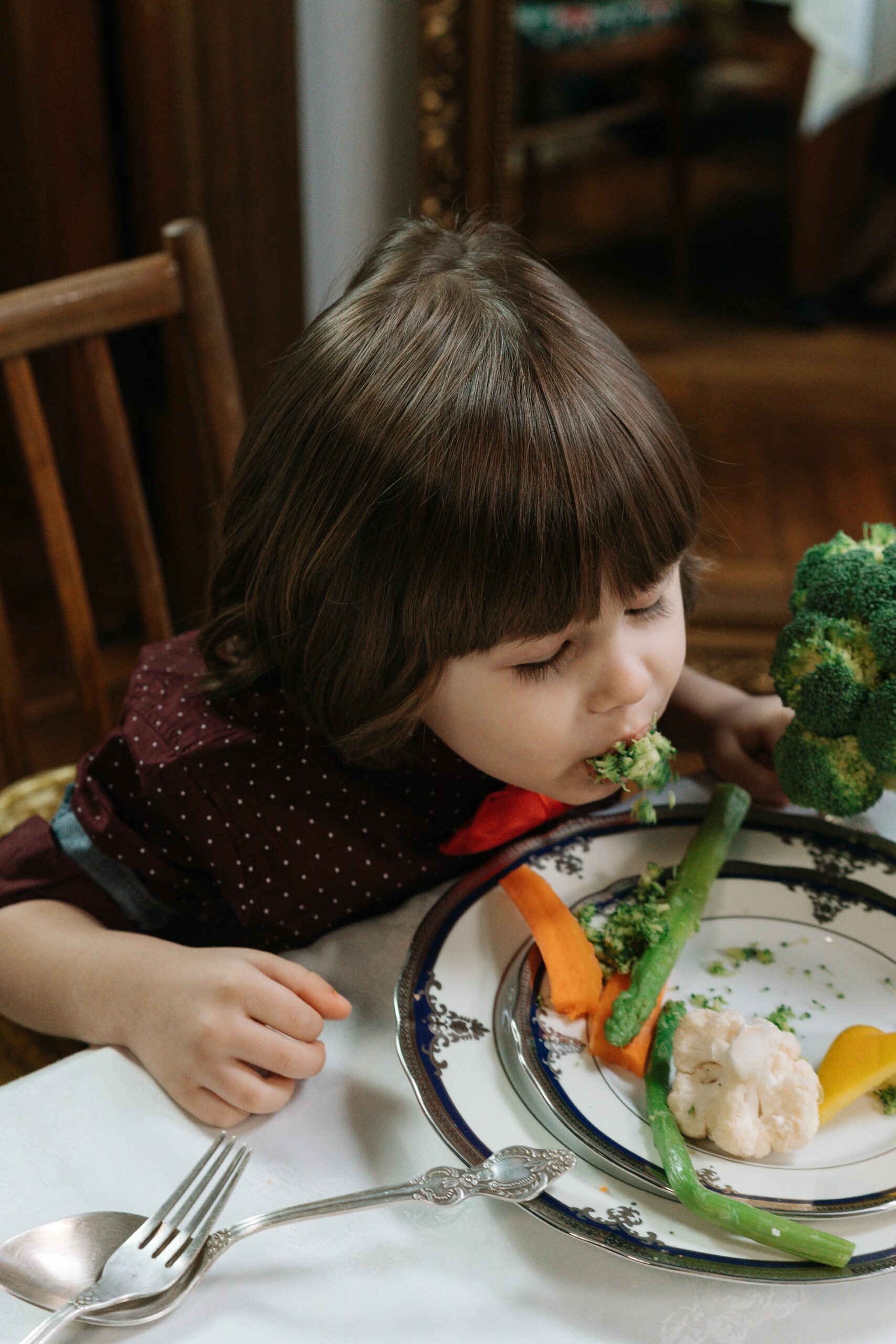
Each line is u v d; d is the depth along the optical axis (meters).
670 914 0.63
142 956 0.61
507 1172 0.49
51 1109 0.55
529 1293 0.46
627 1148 0.52
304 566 0.59
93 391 0.98
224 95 1.76
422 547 0.55
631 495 0.55
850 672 0.63
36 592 2.33
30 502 2.35
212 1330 0.45
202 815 0.69
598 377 0.57
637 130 4.79
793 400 3.31
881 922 0.65
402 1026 0.56
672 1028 0.57
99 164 1.83
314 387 0.59
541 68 3.32
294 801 0.70
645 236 4.39
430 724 0.63
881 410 3.26
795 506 2.79
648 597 0.58
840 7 3.23
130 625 2.26
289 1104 0.55
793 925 0.66
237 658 0.70
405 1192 0.48
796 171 3.60
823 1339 0.45
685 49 3.62
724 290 4.02
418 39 1.84
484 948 0.62
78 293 0.94
